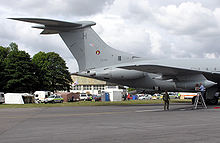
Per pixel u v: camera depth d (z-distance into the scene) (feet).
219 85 84.79
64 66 207.51
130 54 91.81
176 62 87.81
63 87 208.33
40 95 173.68
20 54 185.68
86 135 26.73
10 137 26.55
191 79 78.13
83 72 90.74
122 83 93.71
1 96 143.95
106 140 23.76
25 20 78.38
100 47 91.66
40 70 201.16
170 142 22.34
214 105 81.71
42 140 24.43
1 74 179.83
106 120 40.96
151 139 23.81
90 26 91.35
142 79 91.25
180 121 37.81
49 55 205.98
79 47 90.89
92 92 327.88
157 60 90.17
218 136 25.04
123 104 100.53
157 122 36.96
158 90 90.63
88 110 67.67
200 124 34.17
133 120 40.19
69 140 24.16
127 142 22.62
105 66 91.25
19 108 83.87
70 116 49.85
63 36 90.74
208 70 83.51
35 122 40.14
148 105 89.97
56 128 32.63
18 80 177.47
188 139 23.59
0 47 204.03
